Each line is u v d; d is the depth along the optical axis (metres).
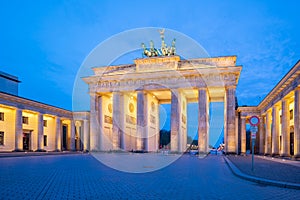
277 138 45.16
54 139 68.31
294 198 10.11
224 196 10.39
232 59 54.03
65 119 68.81
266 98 48.53
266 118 52.97
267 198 10.09
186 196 10.36
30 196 10.11
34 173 17.19
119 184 13.00
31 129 61.53
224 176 16.30
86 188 11.84
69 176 15.84
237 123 60.78
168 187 12.27
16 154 43.78
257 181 13.71
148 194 10.67
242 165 23.23
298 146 33.44
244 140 58.81
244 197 10.23
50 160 30.61
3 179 14.39
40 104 58.34
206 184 13.17
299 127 33.53
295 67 31.41
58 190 11.34
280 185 12.43
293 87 34.59
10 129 54.84
